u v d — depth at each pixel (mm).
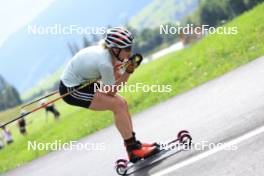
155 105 43281
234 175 17594
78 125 52562
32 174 34812
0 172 44750
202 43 64000
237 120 24188
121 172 21938
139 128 34469
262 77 32531
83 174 27000
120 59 21250
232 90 32781
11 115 82500
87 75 21344
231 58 47281
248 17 62750
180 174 19562
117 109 21734
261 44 46344
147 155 22062
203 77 45375
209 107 30812
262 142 19641
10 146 67875
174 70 54969
